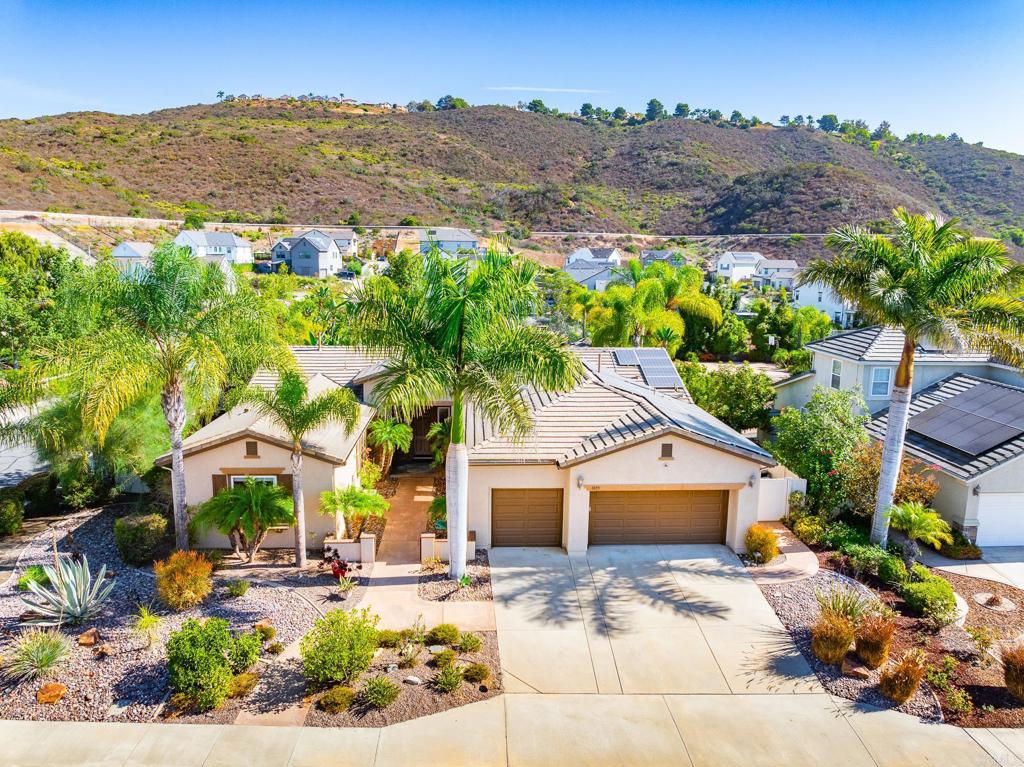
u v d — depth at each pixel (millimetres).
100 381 13844
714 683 12484
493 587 15758
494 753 10609
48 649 12164
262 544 17547
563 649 13406
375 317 14148
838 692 12289
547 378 14258
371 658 12391
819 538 18078
